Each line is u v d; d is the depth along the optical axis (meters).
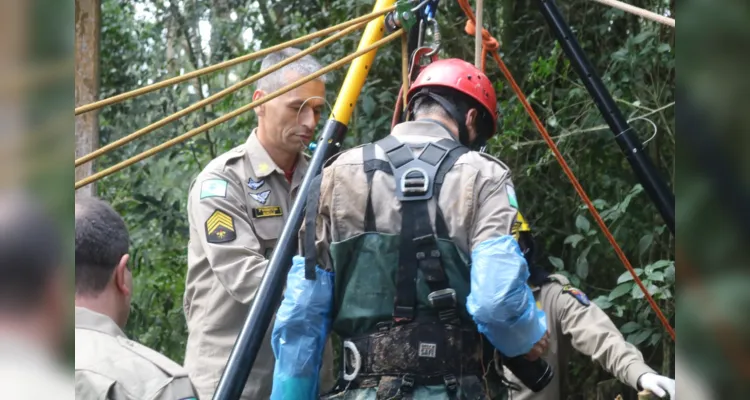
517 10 5.41
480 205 2.20
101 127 6.01
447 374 2.16
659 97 4.78
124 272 1.88
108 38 6.20
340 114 2.99
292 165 3.41
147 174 5.98
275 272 2.58
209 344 3.23
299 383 2.29
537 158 5.06
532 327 2.13
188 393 1.76
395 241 2.21
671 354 4.68
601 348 3.04
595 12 5.32
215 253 3.12
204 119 5.82
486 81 2.55
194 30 6.20
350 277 2.25
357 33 5.22
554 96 5.12
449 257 2.18
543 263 5.14
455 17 5.49
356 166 2.29
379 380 2.19
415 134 2.38
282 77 3.31
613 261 5.12
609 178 4.89
